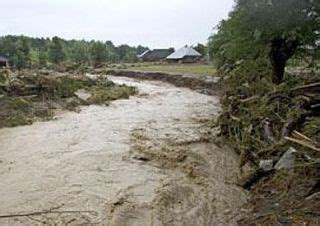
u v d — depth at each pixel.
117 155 12.09
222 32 20.12
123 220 7.75
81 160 11.58
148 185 9.55
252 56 17.03
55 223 7.60
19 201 8.62
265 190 8.59
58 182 9.77
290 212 7.06
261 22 14.73
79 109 21.64
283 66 16.02
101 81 32.78
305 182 7.93
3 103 19.08
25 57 56.00
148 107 22.72
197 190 9.25
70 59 66.62
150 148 12.86
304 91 11.60
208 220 7.75
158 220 7.77
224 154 12.11
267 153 10.03
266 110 11.88
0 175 10.30
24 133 15.33
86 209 8.20
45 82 23.27
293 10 14.24
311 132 9.72
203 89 30.56
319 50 15.49
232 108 14.47
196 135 14.62
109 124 17.23
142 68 53.78
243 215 7.80
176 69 47.34
